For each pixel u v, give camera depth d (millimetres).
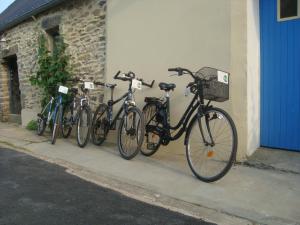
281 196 3750
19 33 10242
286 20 4867
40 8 8406
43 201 3859
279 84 4977
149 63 6016
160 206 3703
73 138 7391
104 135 6277
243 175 4391
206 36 5129
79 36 7637
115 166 5082
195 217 3422
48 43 8961
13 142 7211
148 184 4266
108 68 6863
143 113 5398
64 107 7297
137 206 3713
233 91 4840
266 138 5141
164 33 5734
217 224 3270
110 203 3799
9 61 11688
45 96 8172
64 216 3467
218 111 4172
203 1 5141
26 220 3377
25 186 4367
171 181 4336
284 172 4449
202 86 4309
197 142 4523
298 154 4812
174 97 5598
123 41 6500
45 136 7777
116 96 6684
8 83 11828
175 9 5539
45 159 5746
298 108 4832
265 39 5059
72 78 7605
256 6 4984
